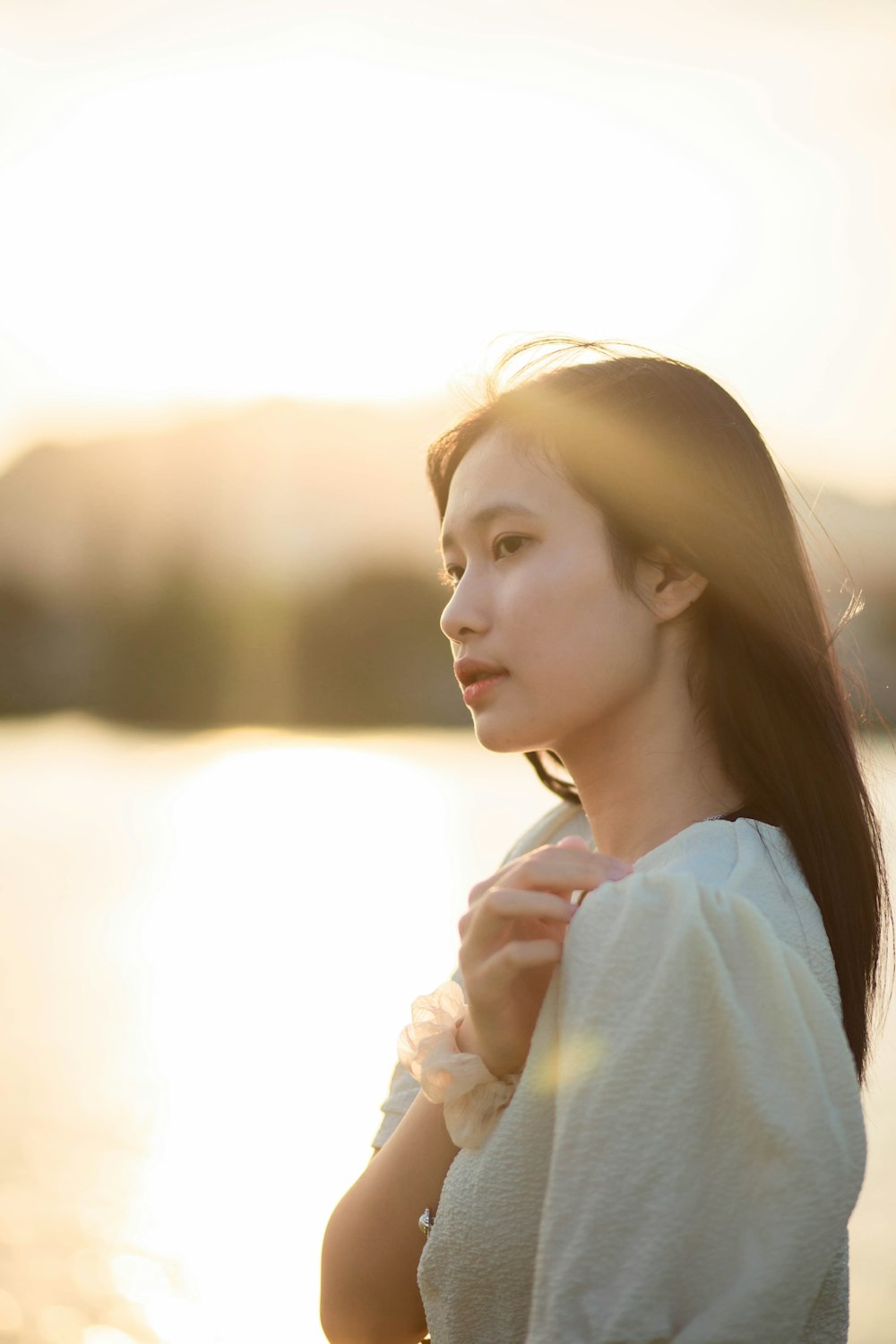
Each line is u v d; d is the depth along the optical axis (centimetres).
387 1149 115
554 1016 101
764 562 115
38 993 717
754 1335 87
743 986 95
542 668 114
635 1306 89
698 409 117
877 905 119
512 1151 100
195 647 3381
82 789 1850
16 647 3400
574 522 115
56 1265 378
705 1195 91
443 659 3378
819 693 116
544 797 1681
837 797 116
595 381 117
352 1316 114
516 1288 99
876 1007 124
